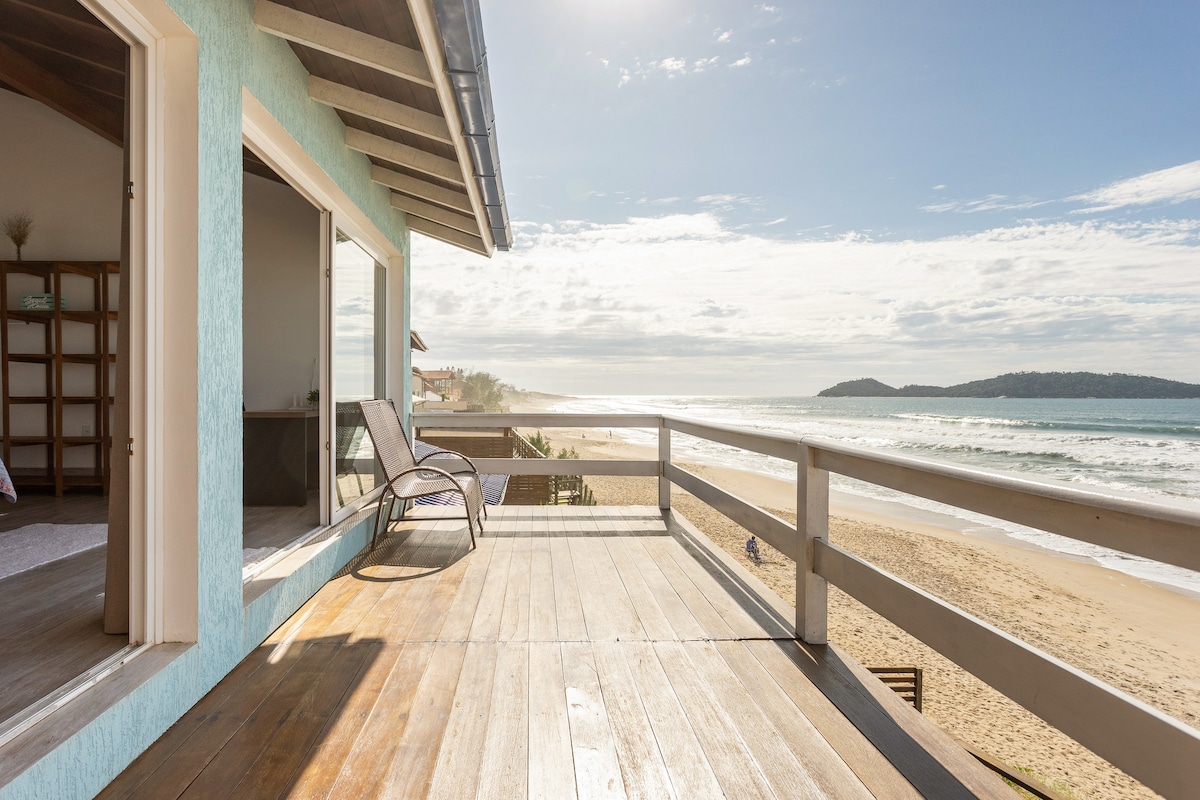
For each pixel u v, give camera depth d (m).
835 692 2.13
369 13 2.34
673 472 5.18
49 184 5.17
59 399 4.77
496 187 3.74
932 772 1.66
